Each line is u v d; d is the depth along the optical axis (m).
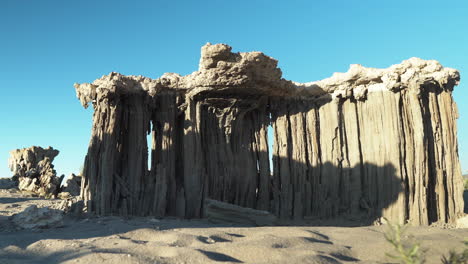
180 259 8.57
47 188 34.91
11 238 11.53
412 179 20.39
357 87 22.84
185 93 22.83
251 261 8.77
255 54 19.97
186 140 22.09
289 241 10.86
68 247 9.92
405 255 4.37
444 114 20.69
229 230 13.23
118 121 21.16
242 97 23.33
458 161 20.30
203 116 23.41
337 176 22.70
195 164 21.89
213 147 23.31
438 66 20.42
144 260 8.36
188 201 21.31
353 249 10.73
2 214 18.78
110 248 9.69
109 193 19.67
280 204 23.48
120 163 21.47
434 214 20.09
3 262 8.50
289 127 24.81
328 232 13.78
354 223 21.17
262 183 24.06
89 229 14.04
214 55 20.03
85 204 19.80
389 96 21.75
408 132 21.05
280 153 24.30
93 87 21.00
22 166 37.97
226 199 22.88
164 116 22.38
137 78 22.23
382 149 21.58
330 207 22.39
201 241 10.75
